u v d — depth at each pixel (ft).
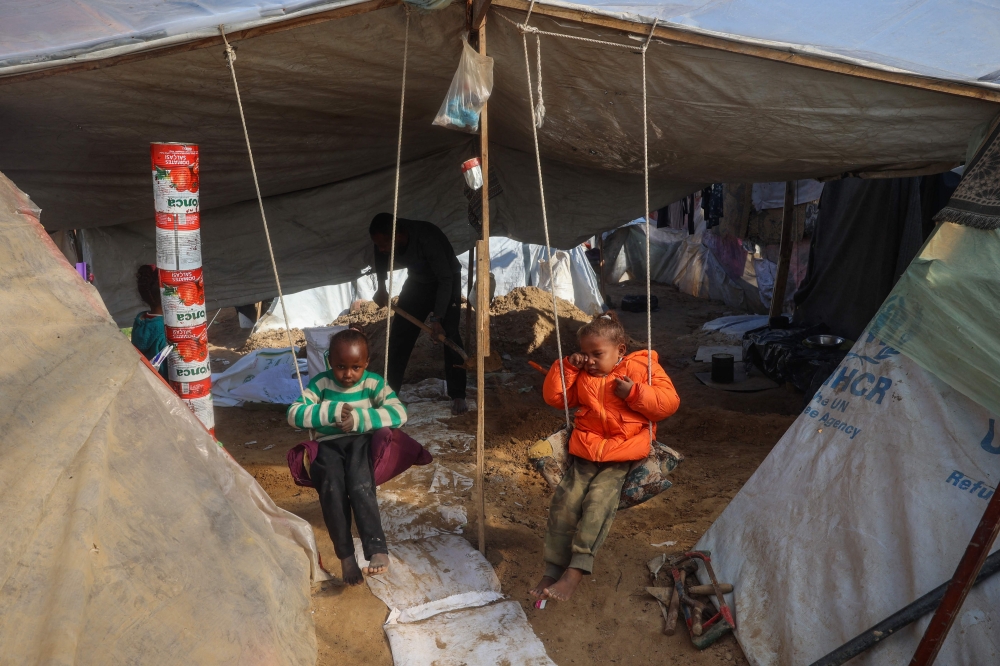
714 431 20.77
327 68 13.88
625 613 12.11
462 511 15.44
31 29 10.41
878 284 25.17
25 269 10.25
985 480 9.98
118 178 18.70
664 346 33.73
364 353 12.17
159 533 9.35
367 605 12.17
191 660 8.47
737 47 11.32
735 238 42.80
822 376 22.62
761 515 12.29
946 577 9.73
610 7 11.21
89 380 9.80
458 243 27.20
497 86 15.02
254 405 23.00
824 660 9.96
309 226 24.99
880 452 11.11
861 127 13.12
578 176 26.09
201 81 13.69
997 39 11.52
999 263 10.78
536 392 24.97
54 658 7.16
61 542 8.22
